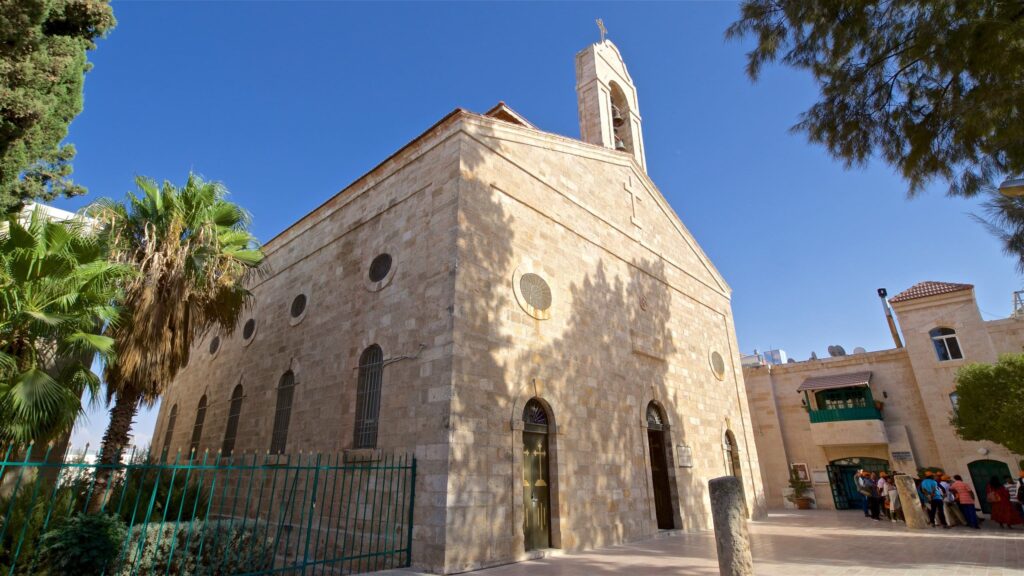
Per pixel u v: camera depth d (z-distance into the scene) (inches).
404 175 532.7
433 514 363.6
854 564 373.7
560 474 458.6
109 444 457.4
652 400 629.0
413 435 402.0
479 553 370.0
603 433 527.2
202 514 559.8
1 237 409.1
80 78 410.9
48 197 453.7
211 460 675.4
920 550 438.9
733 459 786.8
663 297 732.0
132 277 453.1
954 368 968.9
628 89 920.9
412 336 439.2
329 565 427.5
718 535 246.5
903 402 1027.9
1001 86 301.7
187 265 481.4
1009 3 293.1
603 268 617.0
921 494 679.1
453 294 414.9
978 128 319.9
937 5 319.9
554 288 526.0
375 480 416.8
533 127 604.4
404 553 370.0
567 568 371.9
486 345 428.5
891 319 1243.2
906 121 364.5
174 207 496.1
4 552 315.0
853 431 1020.5
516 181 525.0
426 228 473.1
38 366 406.0
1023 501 652.7
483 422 403.9
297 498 499.8
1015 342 949.2
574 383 510.0
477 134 498.3
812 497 1068.5
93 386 424.2
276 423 578.2
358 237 567.8
